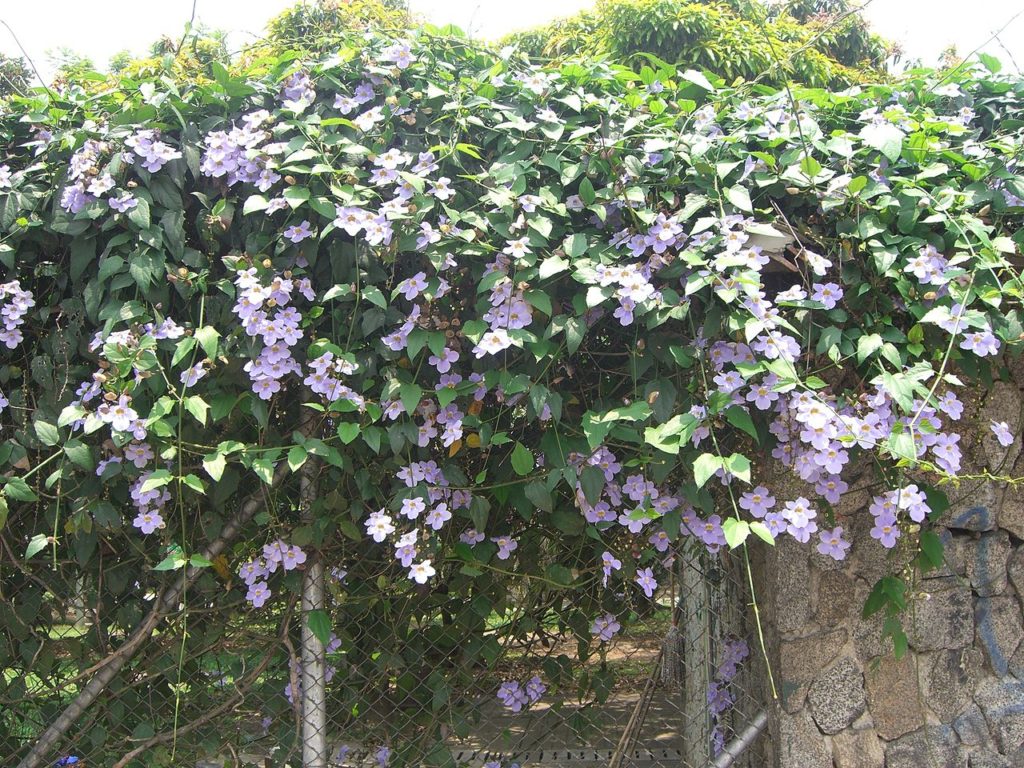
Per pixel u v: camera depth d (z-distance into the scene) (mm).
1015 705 2131
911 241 1779
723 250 1711
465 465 1958
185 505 1928
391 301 1768
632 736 2244
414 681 2119
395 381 1770
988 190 1817
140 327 1721
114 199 1742
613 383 1903
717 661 2273
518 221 1753
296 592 1975
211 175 1814
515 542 1945
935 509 1950
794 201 1862
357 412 1824
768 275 1960
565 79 1956
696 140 1823
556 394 1744
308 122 1805
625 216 1817
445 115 1864
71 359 1888
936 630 2117
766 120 1869
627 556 2002
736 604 2279
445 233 1733
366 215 1722
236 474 1889
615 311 1722
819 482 1813
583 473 1782
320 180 1786
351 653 2098
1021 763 2121
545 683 2168
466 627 2086
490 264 1788
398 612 2084
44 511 1963
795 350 1670
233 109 1864
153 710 2061
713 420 1714
